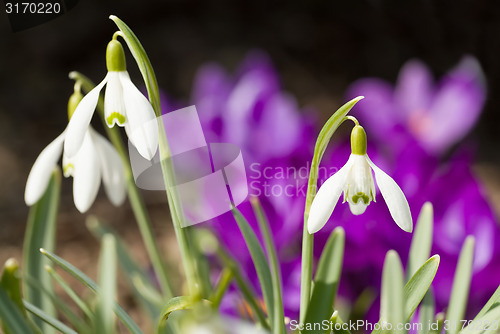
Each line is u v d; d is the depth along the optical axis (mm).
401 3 2193
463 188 543
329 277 465
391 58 2191
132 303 1060
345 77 2162
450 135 610
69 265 453
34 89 1938
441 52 2166
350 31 2242
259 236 544
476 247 538
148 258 1265
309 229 431
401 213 426
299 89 2074
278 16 2283
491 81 2062
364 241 538
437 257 452
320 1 2295
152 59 2084
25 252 545
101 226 596
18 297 446
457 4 2137
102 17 2094
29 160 1670
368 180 428
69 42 2045
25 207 1474
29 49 2029
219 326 417
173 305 437
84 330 482
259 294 545
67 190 1537
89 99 429
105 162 466
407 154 548
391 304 443
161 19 2193
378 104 598
